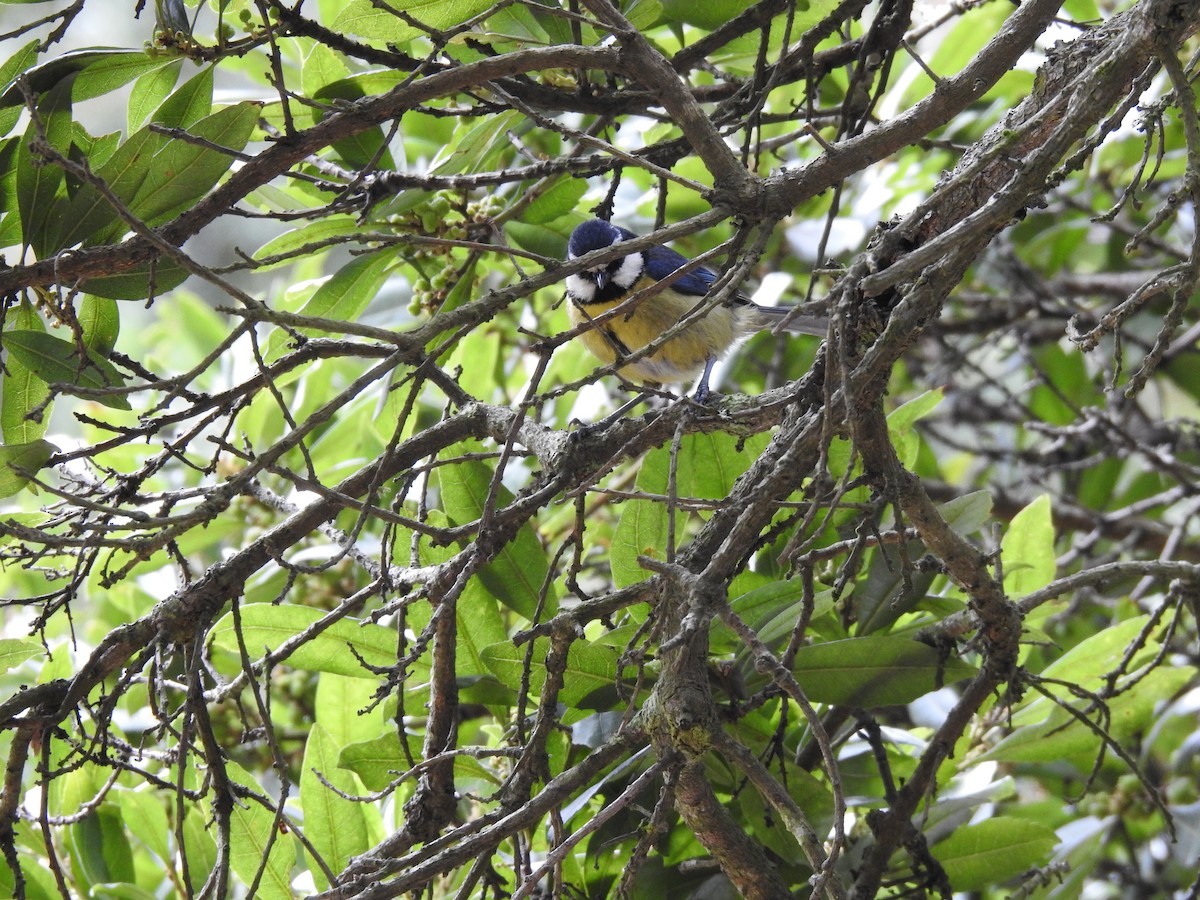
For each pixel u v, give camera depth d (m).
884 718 8.47
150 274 4.50
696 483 6.51
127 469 9.36
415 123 8.96
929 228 5.06
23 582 9.61
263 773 8.77
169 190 5.02
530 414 8.13
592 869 5.65
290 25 5.36
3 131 5.20
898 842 5.47
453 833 4.44
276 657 5.02
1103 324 4.21
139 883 7.40
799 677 5.55
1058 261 12.29
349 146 6.45
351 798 4.81
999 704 6.95
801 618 4.58
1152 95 10.29
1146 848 9.25
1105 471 11.97
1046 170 3.99
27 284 4.71
